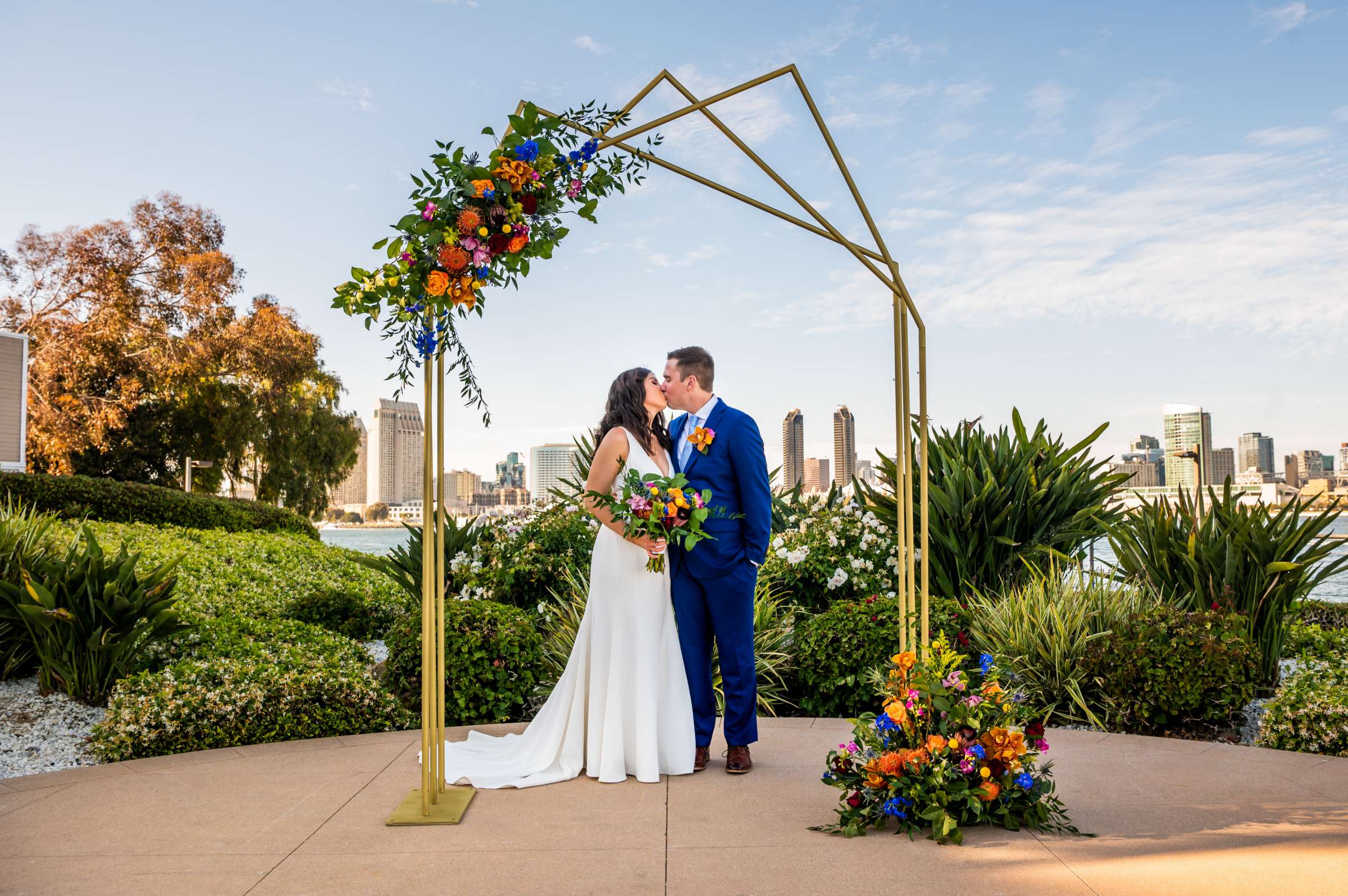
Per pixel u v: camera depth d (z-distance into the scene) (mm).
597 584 3654
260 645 5191
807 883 2424
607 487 3631
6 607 5391
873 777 2891
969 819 2910
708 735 3705
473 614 5109
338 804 3227
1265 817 2965
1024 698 4773
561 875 2506
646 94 3145
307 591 9336
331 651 5410
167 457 24094
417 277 2941
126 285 23406
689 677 3695
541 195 3088
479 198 2939
